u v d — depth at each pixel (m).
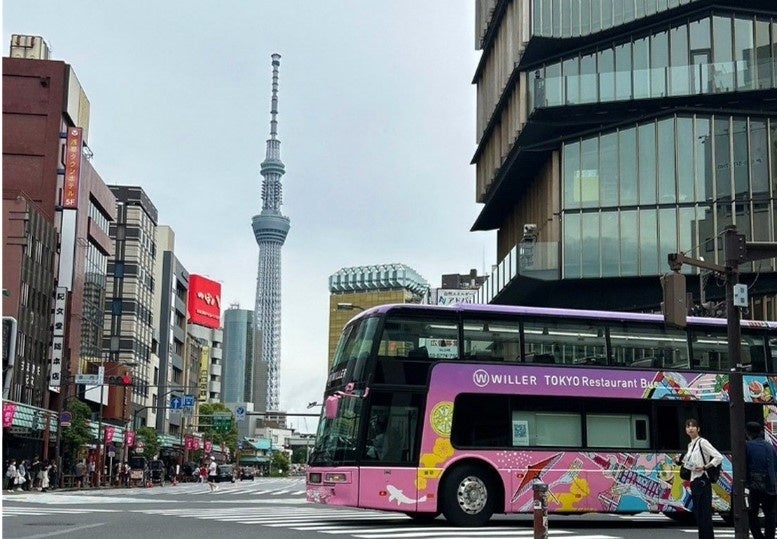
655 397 19.42
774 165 40.25
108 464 74.00
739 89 40.91
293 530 16.41
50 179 64.62
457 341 18.58
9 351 12.02
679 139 41.62
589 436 18.78
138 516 21.19
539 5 44.88
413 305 18.58
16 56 69.31
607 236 42.34
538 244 43.69
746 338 20.67
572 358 19.14
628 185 42.38
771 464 13.29
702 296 30.84
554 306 46.38
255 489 60.28
